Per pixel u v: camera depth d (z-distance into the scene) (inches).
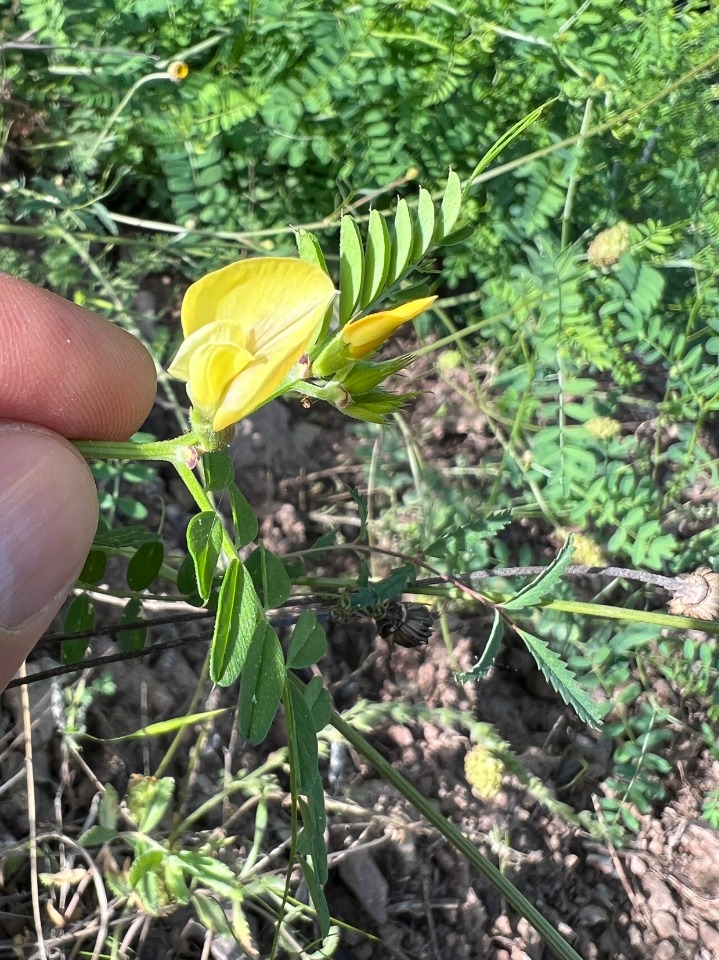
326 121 9.9
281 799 8.7
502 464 9.6
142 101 9.8
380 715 9.3
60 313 6.5
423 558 7.6
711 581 7.3
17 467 5.1
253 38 9.5
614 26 9.7
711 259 9.4
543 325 9.2
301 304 4.0
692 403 9.9
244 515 5.1
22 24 10.2
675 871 9.4
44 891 7.8
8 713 8.2
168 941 7.9
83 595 7.1
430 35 9.3
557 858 9.2
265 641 4.6
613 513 9.0
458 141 10.0
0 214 9.9
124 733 8.6
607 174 10.2
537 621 9.3
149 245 10.2
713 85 9.9
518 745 9.7
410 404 10.9
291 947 7.9
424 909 8.5
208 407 4.2
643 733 9.5
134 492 9.9
